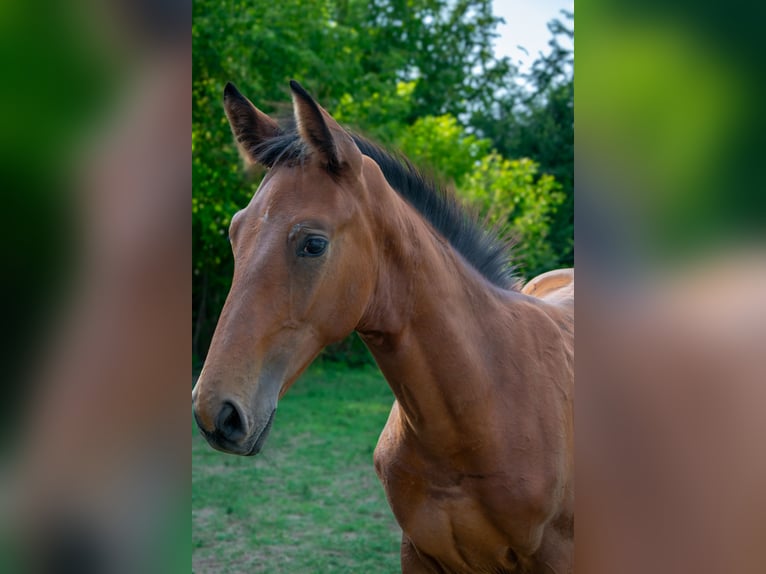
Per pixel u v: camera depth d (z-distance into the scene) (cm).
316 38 955
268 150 179
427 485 205
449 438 195
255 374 156
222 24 879
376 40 1612
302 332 166
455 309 195
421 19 1741
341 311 172
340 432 704
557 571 209
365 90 1069
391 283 185
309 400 848
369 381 969
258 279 161
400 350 189
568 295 278
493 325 205
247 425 150
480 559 213
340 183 173
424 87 1709
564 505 207
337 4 1243
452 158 1115
